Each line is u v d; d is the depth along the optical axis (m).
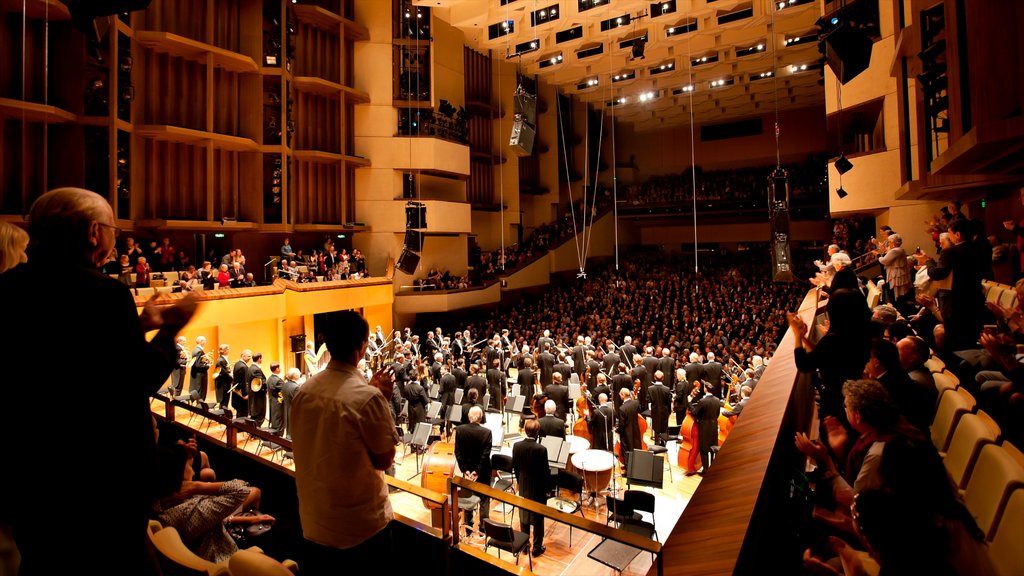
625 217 31.92
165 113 14.39
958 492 2.60
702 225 31.73
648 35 19.08
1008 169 4.49
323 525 2.09
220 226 15.09
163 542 2.21
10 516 1.30
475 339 18.78
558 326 19.73
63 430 1.27
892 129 12.04
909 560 1.66
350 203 19.86
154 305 1.56
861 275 12.91
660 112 30.64
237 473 4.43
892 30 11.91
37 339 1.29
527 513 6.44
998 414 3.27
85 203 1.44
